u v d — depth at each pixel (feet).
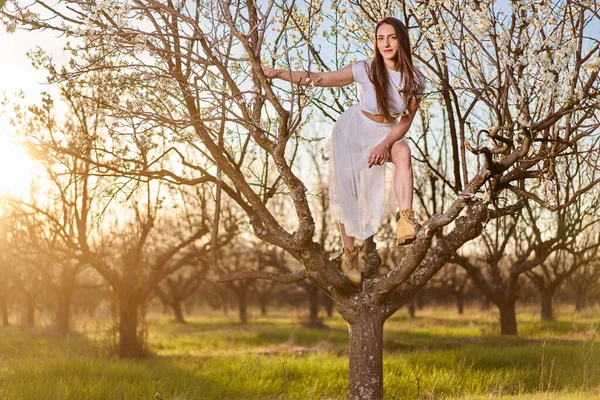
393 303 24.06
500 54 17.44
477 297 133.18
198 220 66.23
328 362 42.11
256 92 18.81
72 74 19.65
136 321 54.49
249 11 20.66
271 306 173.78
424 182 62.03
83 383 32.89
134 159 23.52
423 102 25.64
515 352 41.86
